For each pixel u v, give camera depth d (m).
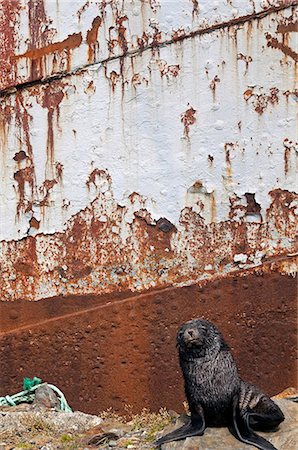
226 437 6.21
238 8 7.45
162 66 7.54
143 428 6.97
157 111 7.55
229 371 6.33
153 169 7.55
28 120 7.71
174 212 7.53
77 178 7.65
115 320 7.52
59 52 7.66
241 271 7.43
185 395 6.96
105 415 7.44
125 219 7.58
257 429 6.34
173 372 7.43
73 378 7.57
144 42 7.55
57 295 7.64
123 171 7.59
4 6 7.67
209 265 7.47
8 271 7.70
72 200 7.66
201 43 7.50
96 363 7.54
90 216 7.63
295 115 7.41
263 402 6.30
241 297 7.42
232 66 7.47
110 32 7.59
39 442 6.75
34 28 7.67
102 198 7.62
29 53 7.68
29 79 7.70
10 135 7.73
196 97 7.51
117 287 7.57
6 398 7.56
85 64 7.63
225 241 7.47
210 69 7.49
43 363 7.62
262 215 7.44
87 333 7.56
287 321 7.37
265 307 7.40
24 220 7.70
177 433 6.30
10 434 6.87
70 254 7.64
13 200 7.71
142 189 7.56
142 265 7.54
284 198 7.41
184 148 7.53
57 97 7.67
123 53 7.57
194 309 7.46
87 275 7.61
